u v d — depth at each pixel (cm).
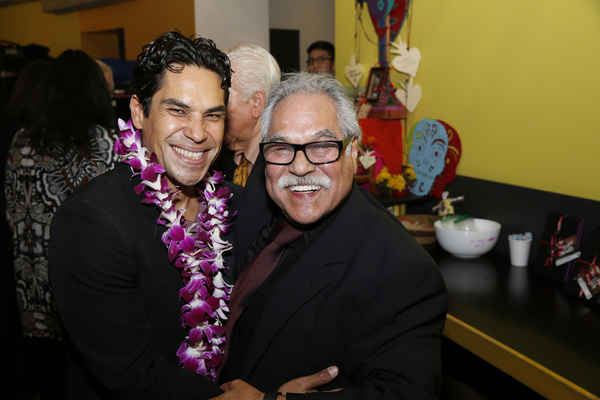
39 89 174
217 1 378
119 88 384
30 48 485
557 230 182
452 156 236
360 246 108
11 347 235
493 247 204
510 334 139
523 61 201
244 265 126
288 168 109
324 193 108
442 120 241
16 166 171
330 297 107
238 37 388
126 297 101
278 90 111
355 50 289
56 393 192
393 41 263
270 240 124
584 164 181
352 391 96
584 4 176
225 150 178
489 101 217
